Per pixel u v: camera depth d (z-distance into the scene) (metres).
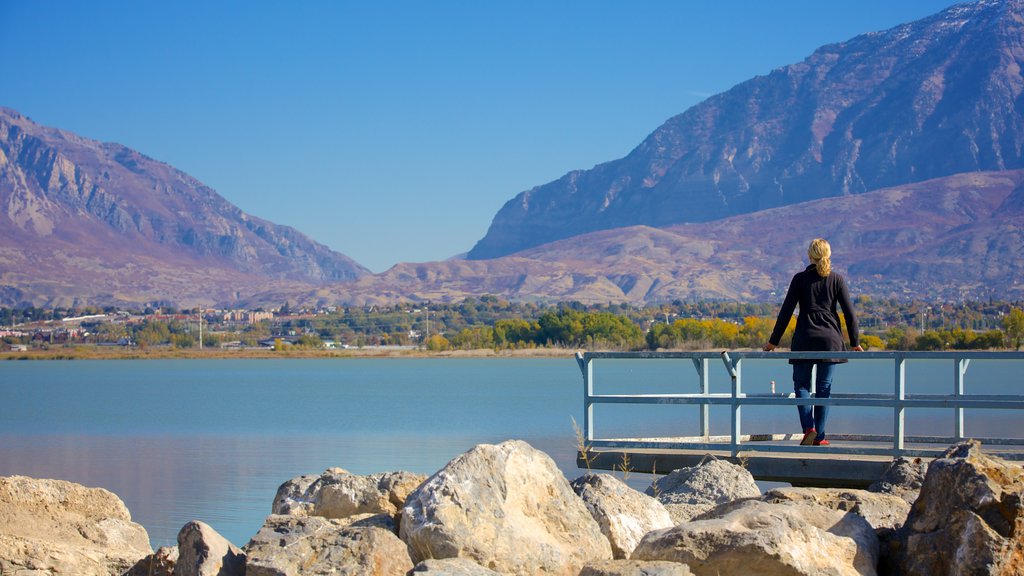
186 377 168.00
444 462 42.59
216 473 40.16
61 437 63.16
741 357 12.35
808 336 12.25
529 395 98.44
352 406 87.50
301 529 8.25
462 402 88.81
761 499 9.30
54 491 12.41
